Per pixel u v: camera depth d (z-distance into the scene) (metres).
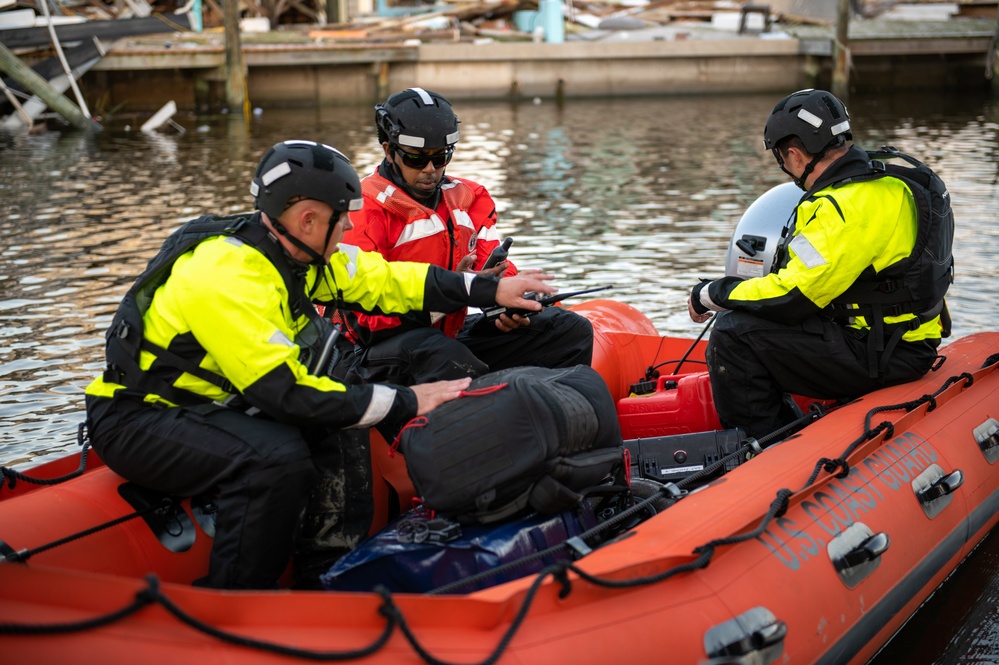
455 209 3.42
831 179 3.32
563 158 12.68
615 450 2.78
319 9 22.81
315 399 2.47
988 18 22.81
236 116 17.92
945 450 3.34
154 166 12.48
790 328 3.40
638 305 6.27
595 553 2.36
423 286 3.05
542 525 2.58
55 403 4.94
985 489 3.47
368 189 3.31
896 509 2.99
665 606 2.25
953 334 5.62
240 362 2.44
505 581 2.47
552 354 3.52
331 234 2.59
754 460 2.96
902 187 3.30
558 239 8.12
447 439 2.54
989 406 3.69
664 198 9.87
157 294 2.54
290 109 19.36
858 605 2.72
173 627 1.90
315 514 2.83
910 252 3.31
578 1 24.12
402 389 2.61
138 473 2.58
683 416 3.76
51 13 18.78
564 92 20.20
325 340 2.67
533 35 21.09
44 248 8.07
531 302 3.11
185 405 2.56
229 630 1.93
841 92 19.56
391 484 3.16
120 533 2.62
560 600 2.13
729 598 2.35
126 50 17.97
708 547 2.34
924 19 22.97
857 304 3.38
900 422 3.23
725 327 3.47
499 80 20.09
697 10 23.47
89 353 5.62
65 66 17.08
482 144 14.09
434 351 3.13
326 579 2.57
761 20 21.70
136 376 2.55
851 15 23.64
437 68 20.02
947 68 20.95
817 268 3.23
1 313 6.32
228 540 2.50
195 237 2.52
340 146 13.99
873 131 14.71
